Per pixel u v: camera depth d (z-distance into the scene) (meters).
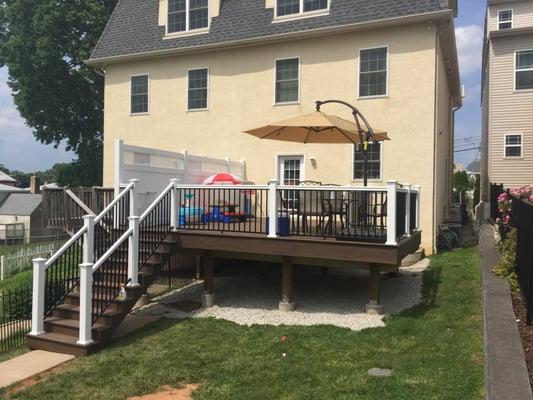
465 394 4.34
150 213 8.31
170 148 15.88
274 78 14.18
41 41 28.05
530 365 4.09
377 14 12.59
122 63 16.73
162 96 16.06
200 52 15.32
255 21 14.53
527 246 5.56
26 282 11.52
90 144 32.25
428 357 5.44
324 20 13.32
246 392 4.95
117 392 5.14
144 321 7.88
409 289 8.78
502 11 23.77
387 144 12.63
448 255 11.66
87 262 7.38
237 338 6.77
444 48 13.98
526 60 19.56
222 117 15.04
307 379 5.18
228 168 13.53
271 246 7.98
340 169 13.27
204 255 8.62
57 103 30.22
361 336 6.53
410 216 9.12
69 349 6.53
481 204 18.80
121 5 17.75
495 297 5.88
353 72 13.06
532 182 19.45
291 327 7.11
